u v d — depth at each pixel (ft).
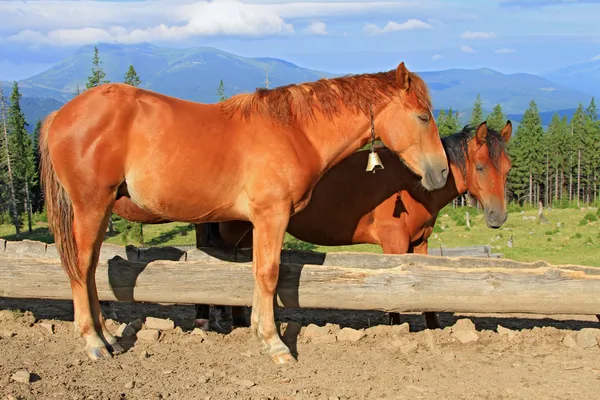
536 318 22.22
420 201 20.03
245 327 18.86
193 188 15.37
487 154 19.84
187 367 15.24
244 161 15.47
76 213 15.43
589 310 16.79
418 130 17.13
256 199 15.46
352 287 17.03
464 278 16.87
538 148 204.85
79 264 15.53
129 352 16.29
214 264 17.39
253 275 16.17
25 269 17.74
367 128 17.10
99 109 14.97
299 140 16.05
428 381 14.51
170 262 17.49
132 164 15.28
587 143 212.02
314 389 13.85
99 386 13.70
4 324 18.17
